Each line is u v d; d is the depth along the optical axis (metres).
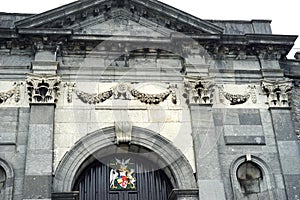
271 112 16.98
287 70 18.80
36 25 16.78
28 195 14.09
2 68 16.58
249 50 18.12
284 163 15.95
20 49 17.06
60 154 15.21
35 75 16.11
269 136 16.56
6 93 16.11
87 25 17.77
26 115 15.80
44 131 15.30
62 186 14.69
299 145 16.97
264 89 17.41
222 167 15.73
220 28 17.64
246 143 16.30
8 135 15.35
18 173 14.76
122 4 18.20
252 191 15.81
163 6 17.86
